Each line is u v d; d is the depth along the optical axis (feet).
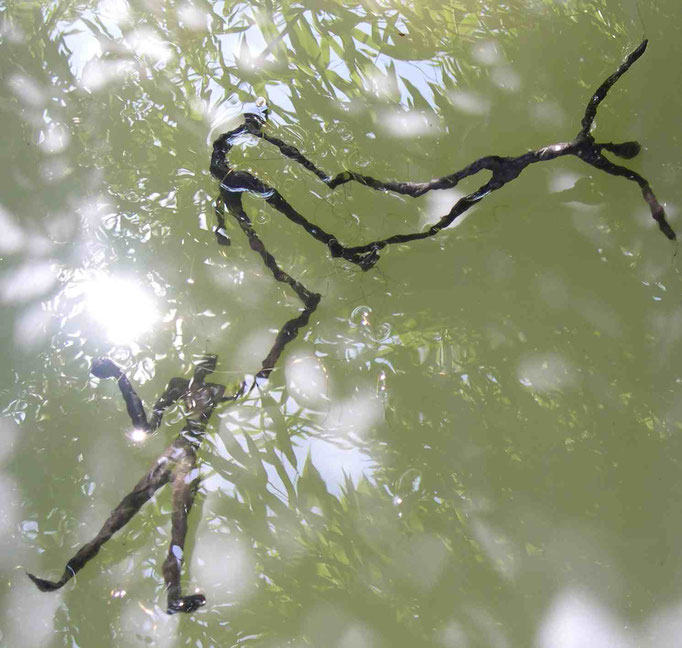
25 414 8.20
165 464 7.70
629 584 7.14
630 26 10.92
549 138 9.93
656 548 7.29
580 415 8.02
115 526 7.39
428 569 7.31
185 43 11.34
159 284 9.03
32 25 11.74
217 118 10.36
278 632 7.04
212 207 9.50
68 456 7.93
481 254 9.08
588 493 7.62
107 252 9.27
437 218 9.39
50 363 8.50
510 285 8.84
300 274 9.03
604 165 8.98
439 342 8.54
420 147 9.99
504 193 9.45
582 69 10.56
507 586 7.21
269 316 8.77
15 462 7.93
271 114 10.31
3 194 9.81
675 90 10.09
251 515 7.60
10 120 10.52
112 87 10.83
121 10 11.85
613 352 8.34
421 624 7.04
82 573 7.30
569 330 8.50
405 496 7.68
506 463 7.82
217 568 7.35
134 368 8.46
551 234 9.14
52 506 7.68
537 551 7.36
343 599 7.18
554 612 7.06
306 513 7.61
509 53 10.88
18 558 7.41
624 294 8.67
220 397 8.17
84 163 10.05
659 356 8.27
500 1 11.51
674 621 6.93
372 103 10.44
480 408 8.12
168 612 6.89
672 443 7.79
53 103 10.71
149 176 9.87
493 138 10.00
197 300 8.91
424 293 8.87
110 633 7.03
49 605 7.16
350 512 7.61
